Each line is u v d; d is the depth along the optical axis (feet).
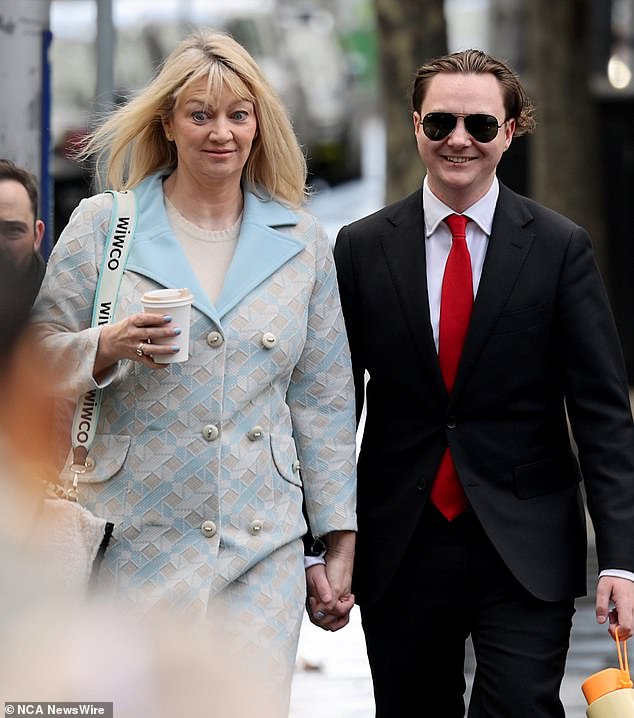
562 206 77.66
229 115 24.14
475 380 25.85
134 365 23.30
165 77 24.13
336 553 25.71
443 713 27.20
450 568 25.93
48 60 33.60
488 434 25.95
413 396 26.18
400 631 26.43
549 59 77.92
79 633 12.73
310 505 25.46
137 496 23.26
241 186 25.32
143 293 23.65
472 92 25.68
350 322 26.76
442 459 25.96
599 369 25.95
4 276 13.05
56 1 115.03
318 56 155.02
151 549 23.24
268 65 139.23
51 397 12.94
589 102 77.87
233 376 23.66
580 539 26.21
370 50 213.05
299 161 25.35
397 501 26.16
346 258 26.81
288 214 25.16
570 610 26.04
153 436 23.31
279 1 165.27
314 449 25.39
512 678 25.11
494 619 25.71
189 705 12.87
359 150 164.55
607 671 24.39
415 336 26.04
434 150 25.88
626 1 126.93
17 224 26.63
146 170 25.25
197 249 24.44
